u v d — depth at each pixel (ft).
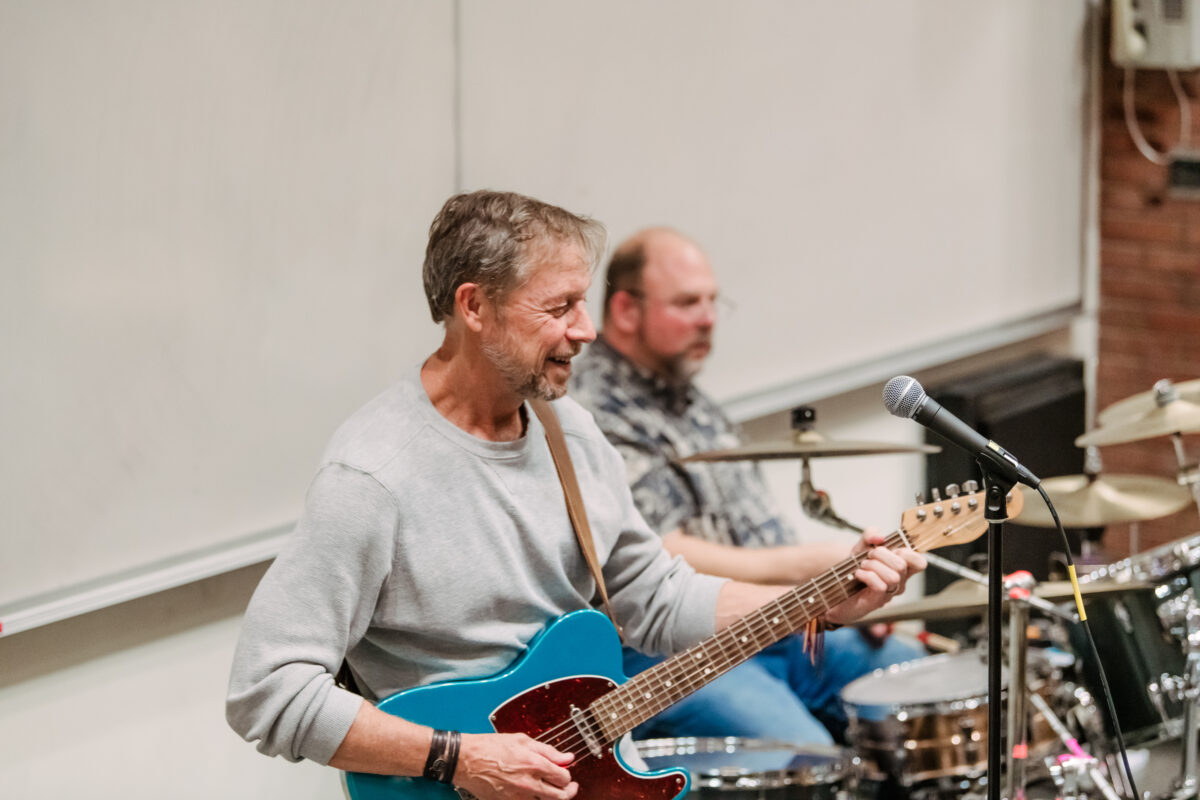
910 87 16.66
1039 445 18.42
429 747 7.60
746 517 13.32
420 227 12.25
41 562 10.18
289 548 7.52
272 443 11.46
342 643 7.57
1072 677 12.92
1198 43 18.28
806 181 15.72
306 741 7.47
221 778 11.76
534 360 7.65
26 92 9.71
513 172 12.98
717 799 10.84
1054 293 19.33
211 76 10.66
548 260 7.57
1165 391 11.72
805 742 12.00
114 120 10.18
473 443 7.76
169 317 10.68
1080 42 18.97
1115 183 19.63
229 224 10.93
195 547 11.06
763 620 8.31
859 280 16.53
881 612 10.63
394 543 7.56
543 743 7.91
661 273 12.89
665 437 12.96
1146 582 11.07
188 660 11.43
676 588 8.72
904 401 7.70
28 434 10.01
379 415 7.75
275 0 10.96
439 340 12.59
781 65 15.21
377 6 11.64
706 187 14.74
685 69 14.32
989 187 17.98
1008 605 10.12
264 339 11.28
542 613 8.13
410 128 12.05
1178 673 11.15
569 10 13.19
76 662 10.73
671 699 8.27
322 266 11.59
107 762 11.01
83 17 9.93
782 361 15.81
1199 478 11.67
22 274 9.84
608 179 13.82
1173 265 19.36
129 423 10.55
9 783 10.46
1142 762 11.30
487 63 12.58
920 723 11.93
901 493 17.71
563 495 8.13
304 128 11.29
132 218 10.37
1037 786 11.85
